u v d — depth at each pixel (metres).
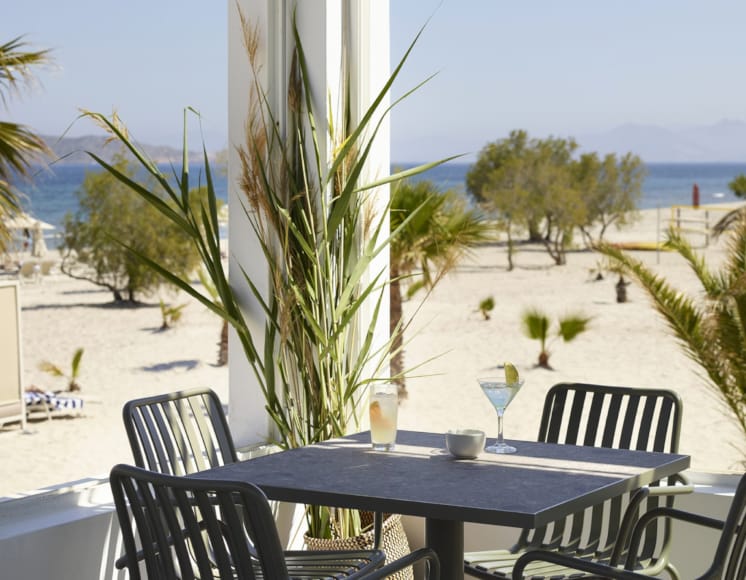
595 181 34.72
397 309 17.08
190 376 23.58
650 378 29.08
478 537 3.95
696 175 34.97
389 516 3.78
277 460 2.74
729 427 25.12
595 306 30.73
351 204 3.91
